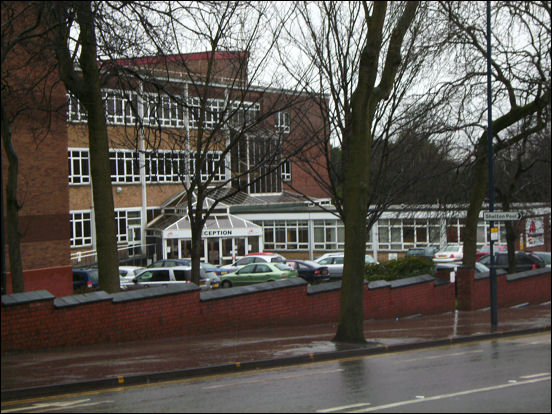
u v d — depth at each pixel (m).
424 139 23.02
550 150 31.58
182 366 12.62
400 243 52.72
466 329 20.86
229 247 51.91
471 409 9.42
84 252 46.44
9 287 22.81
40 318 14.66
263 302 19.81
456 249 50.78
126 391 10.80
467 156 27.41
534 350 16.72
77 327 15.34
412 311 25.22
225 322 18.72
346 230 17.08
